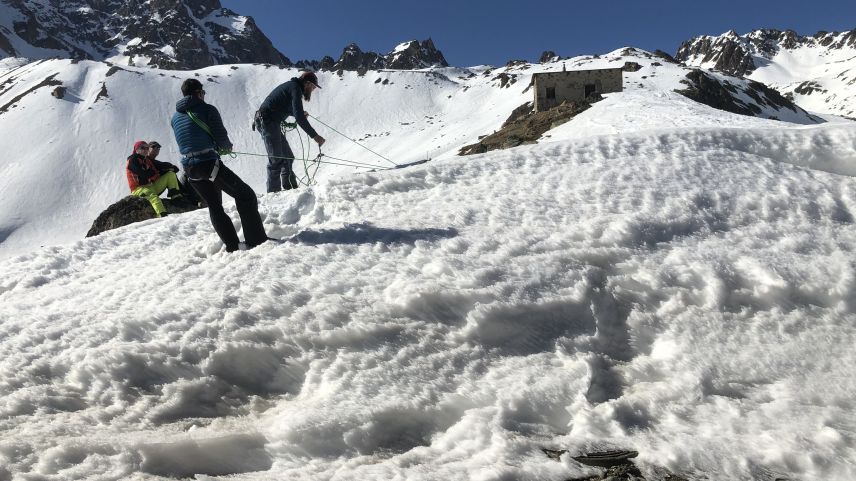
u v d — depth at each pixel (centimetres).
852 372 407
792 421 364
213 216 614
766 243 551
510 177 750
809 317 457
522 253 541
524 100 11781
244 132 14138
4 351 454
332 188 752
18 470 333
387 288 493
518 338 449
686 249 538
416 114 14438
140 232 748
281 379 430
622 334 465
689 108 3117
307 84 981
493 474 319
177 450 352
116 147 12525
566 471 328
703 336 447
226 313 467
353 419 372
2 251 9694
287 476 334
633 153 778
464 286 484
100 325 471
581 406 388
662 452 342
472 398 393
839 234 565
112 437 362
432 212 664
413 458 346
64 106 13488
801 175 698
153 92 14500
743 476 325
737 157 751
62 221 10562
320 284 508
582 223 595
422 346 437
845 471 324
